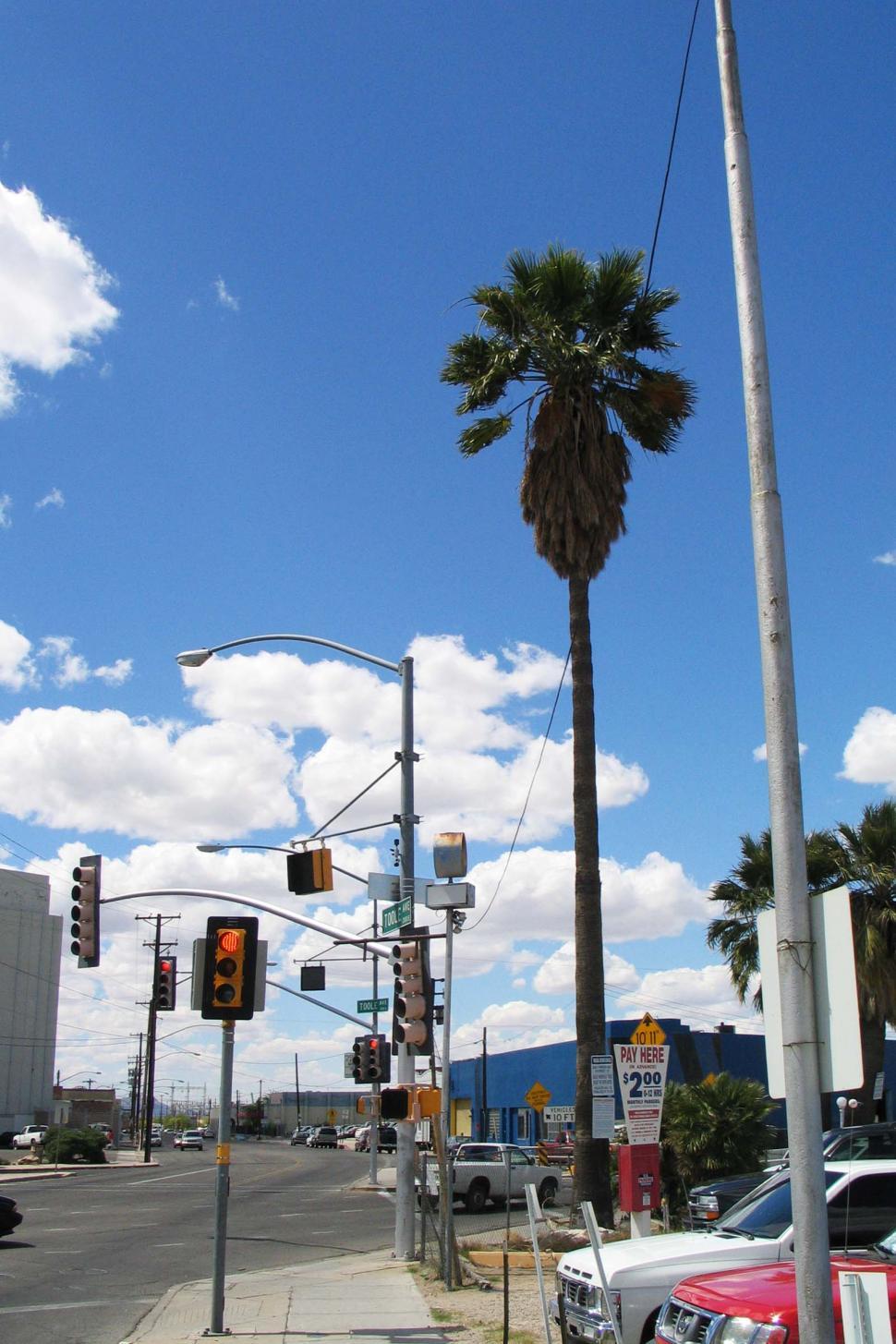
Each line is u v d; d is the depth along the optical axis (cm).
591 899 1977
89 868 2036
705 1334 731
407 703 2050
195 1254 2130
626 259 2209
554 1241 1834
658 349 2222
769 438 715
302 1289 1622
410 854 1977
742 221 754
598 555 2128
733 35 792
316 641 2073
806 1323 589
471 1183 3027
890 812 2688
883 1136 1234
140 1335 1292
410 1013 1728
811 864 2641
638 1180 1279
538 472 2147
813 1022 618
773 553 695
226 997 1355
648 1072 1325
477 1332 1252
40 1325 1370
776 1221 998
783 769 657
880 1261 815
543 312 2184
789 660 678
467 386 2280
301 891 1917
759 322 737
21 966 9088
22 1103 8938
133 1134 10256
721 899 2856
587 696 2067
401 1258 1897
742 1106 2030
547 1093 3444
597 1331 932
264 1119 16200
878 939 2531
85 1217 2980
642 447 2278
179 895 2025
